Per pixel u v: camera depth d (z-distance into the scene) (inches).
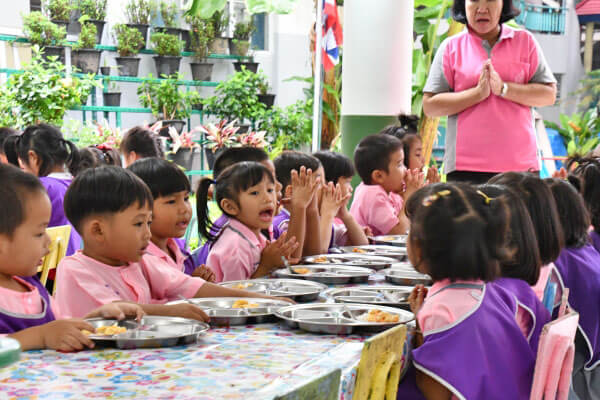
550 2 540.7
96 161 169.6
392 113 211.3
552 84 167.9
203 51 437.1
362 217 165.2
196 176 415.8
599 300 108.5
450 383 65.4
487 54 165.8
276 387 49.6
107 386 50.3
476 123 165.0
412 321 73.6
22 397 47.7
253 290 92.7
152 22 440.1
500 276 79.8
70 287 80.6
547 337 66.4
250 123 450.9
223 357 59.2
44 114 323.3
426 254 72.5
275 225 148.6
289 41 465.7
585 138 449.4
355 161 171.9
